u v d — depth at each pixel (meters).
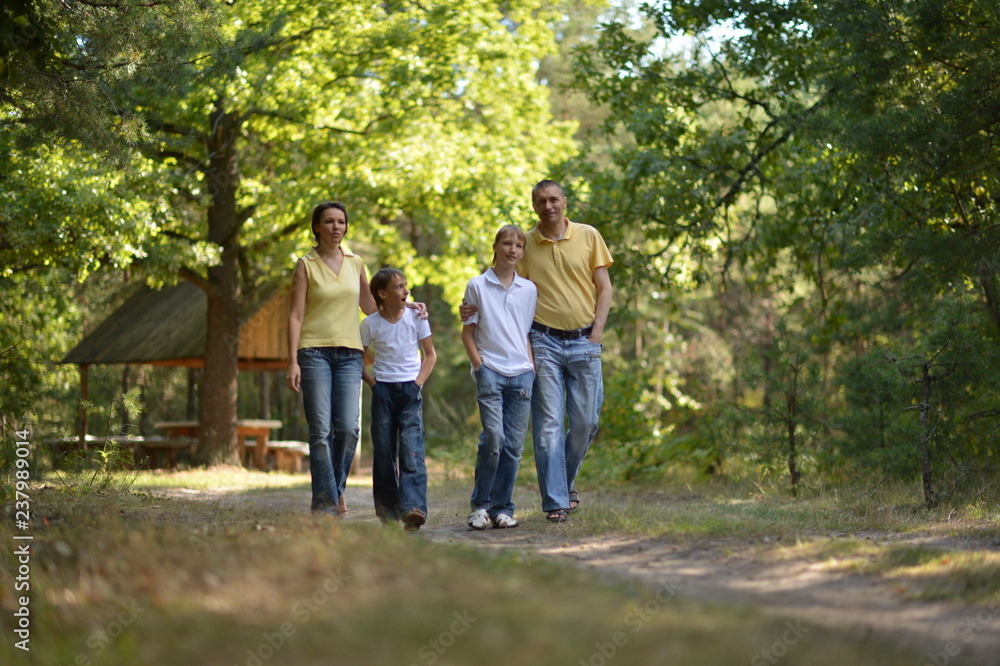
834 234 12.17
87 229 14.20
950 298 8.90
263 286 20.94
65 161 13.13
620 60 14.43
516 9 18.81
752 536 5.18
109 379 26.64
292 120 18.08
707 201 14.26
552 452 6.79
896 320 12.71
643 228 15.01
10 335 19.27
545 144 20.52
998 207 9.68
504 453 6.64
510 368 6.65
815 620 3.38
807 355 10.49
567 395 7.18
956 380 8.66
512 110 19.86
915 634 3.28
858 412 10.55
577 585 3.71
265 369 23.02
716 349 28.77
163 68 8.32
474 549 4.49
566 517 6.66
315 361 6.57
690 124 14.44
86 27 7.98
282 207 18.48
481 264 19.81
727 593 3.84
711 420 12.80
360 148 18.23
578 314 7.02
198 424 20.94
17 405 10.81
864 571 4.23
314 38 16.47
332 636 2.96
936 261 8.89
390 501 6.75
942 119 8.48
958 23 8.82
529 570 3.98
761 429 10.66
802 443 10.39
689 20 13.09
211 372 18.94
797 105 12.62
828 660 2.90
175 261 16.59
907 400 9.25
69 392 21.28
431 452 20.81
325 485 6.48
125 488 8.70
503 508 6.61
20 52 7.41
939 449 8.70
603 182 14.90
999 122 8.47
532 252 7.08
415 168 17.78
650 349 29.22
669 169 14.16
